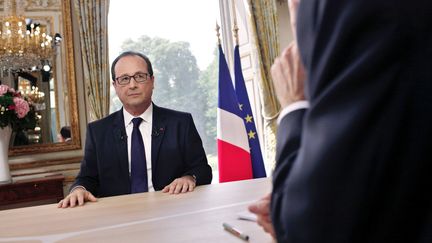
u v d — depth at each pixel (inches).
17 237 44.7
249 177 138.6
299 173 18.7
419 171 17.4
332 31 18.6
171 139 86.3
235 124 141.9
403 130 17.3
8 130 125.7
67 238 42.3
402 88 17.2
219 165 138.3
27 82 146.9
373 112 17.1
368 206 17.3
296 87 23.8
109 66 158.1
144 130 87.6
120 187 83.6
